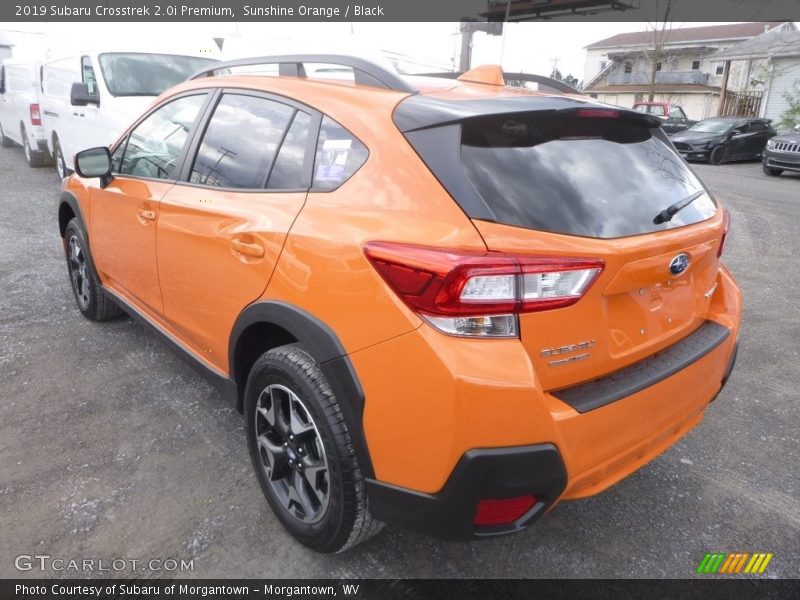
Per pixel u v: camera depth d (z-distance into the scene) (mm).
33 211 7961
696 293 2479
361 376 1969
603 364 2043
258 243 2371
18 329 4344
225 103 2938
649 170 2330
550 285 1824
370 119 2199
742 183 13578
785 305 5441
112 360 3926
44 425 3180
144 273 3334
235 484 2777
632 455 2129
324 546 2285
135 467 2867
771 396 3789
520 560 2420
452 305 1776
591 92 42812
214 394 3553
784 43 26891
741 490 2895
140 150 3500
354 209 2096
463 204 1874
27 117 10992
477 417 1765
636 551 2490
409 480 1930
